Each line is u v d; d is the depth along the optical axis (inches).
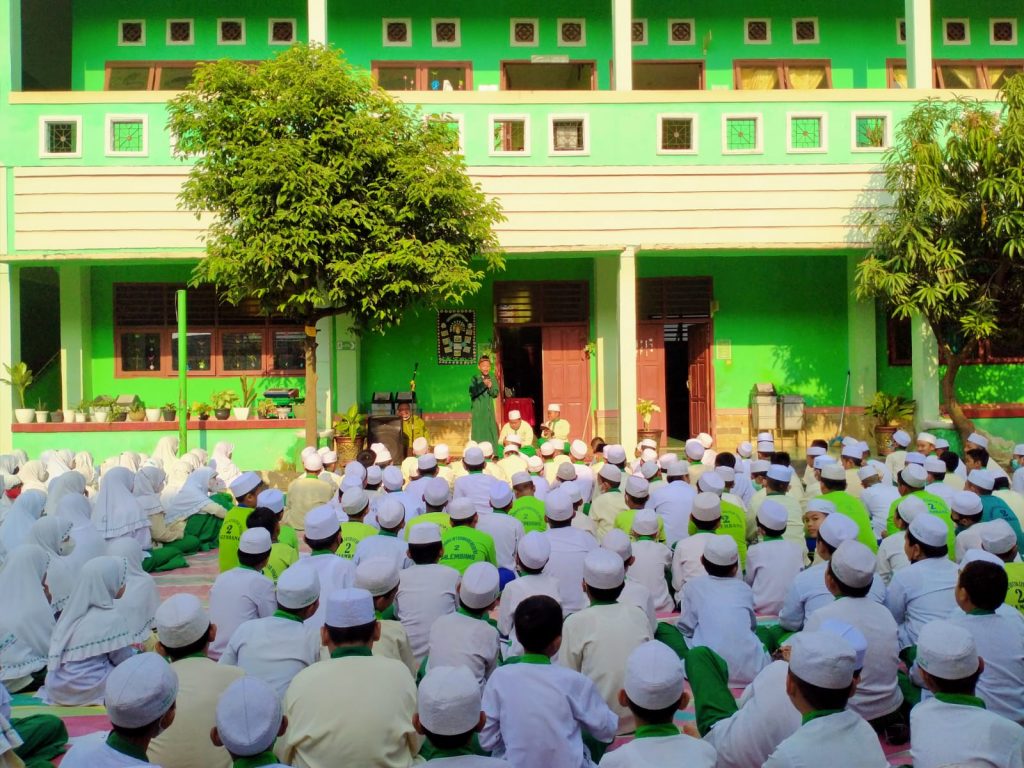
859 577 165.6
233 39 603.2
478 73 609.9
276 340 598.2
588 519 279.6
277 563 240.4
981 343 595.2
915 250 479.8
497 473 401.7
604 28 612.7
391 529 239.5
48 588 242.1
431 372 605.6
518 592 190.2
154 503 356.5
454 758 108.9
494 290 609.3
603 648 163.5
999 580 163.2
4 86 516.4
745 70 618.5
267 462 531.2
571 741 136.3
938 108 489.7
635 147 531.2
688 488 298.4
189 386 595.2
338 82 417.7
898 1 618.8
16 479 387.9
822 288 613.0
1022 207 463.2
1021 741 120.5
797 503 288.8
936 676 124.6
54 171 517.0
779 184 530.9
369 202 425.4
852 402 598.5
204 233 517.3
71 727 190.2
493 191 528.4
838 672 113.1
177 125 421.4
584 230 529.7
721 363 611.8
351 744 130.4
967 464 345.4
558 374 613.3
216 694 142.9
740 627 188.7
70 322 573.0
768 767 114.7
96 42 599.5
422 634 199.3
